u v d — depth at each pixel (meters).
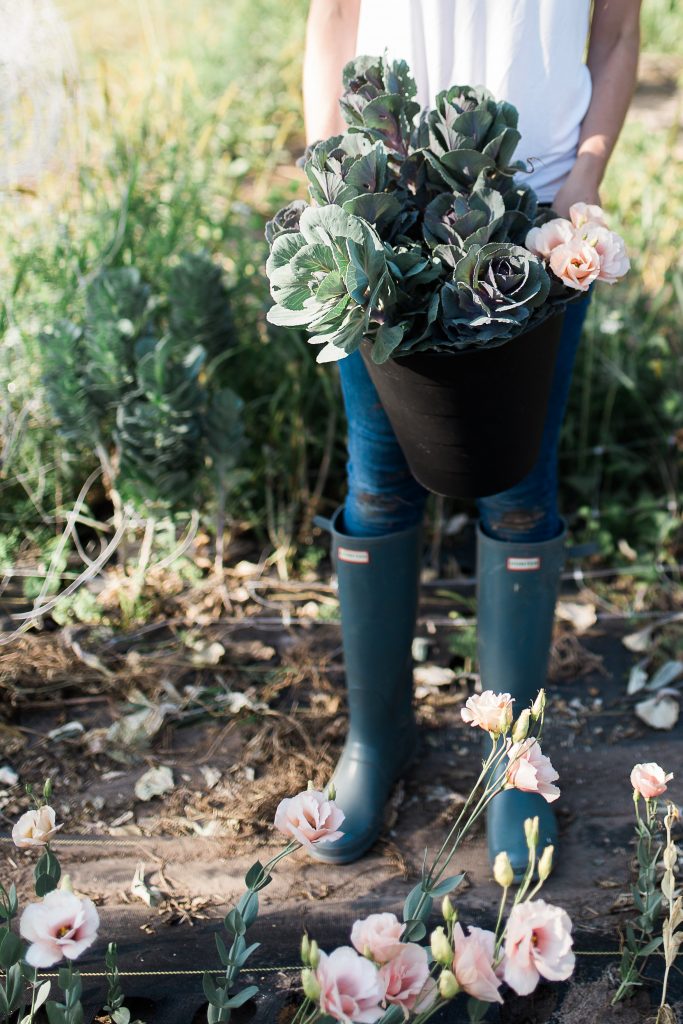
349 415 1.75
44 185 3.05
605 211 3.37
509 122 1.45
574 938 1.68
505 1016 1.56
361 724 1.93
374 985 1.08
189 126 3.64
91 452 2.71
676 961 1.64
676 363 2.93
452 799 1.98
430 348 1.38
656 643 2.37
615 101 1.68
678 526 2.68
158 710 2.16
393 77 1.47
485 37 1.59
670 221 3.31
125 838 1.90
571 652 2.34
